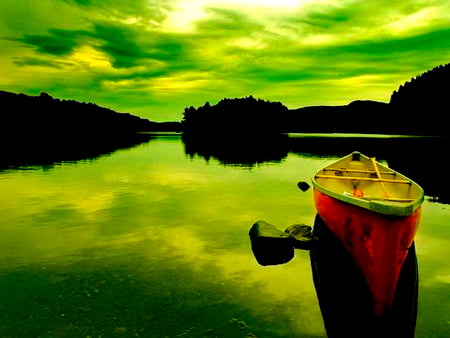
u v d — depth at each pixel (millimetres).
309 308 6109
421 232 10000
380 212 5770
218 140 72812
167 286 6898
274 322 5715
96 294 6590
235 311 6031
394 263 5754
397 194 10016
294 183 18422
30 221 11242
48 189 16594
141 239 9562
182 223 11055
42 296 6523
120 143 58094
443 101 102000
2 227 10594
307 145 52750
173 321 5754
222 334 5422
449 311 5941
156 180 19359
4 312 6016
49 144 49812
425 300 6293
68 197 14844
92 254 8500
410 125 110625
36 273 7461
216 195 15344
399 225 5633
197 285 6930
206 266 7793
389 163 27641
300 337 5336
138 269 7648
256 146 50906
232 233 10062
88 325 5645
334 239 9070
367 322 5715
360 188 11469
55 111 115438
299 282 7047
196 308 6125
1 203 13734
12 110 104625
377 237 5945
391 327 5551
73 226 10711
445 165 26156
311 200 14359
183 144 57188
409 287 6750
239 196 15117
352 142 61094
